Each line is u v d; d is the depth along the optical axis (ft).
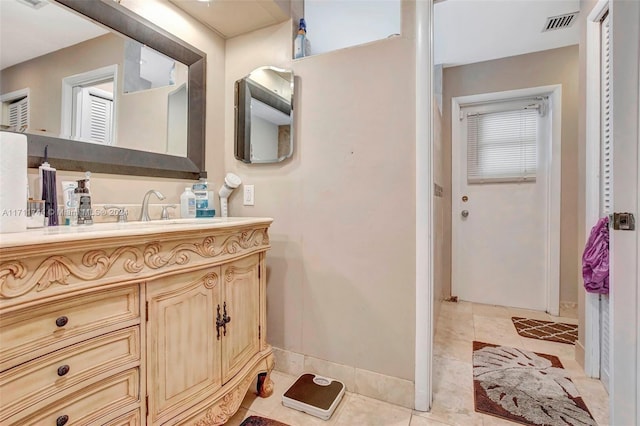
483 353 6.72
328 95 5.50
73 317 2.63
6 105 3.53
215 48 6.26
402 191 4.94
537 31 8.13
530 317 8.95
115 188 4.54
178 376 3.50
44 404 2.42
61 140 3.93
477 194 10.25
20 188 2.88
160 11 5.15
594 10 5.51
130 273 2.97
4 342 2.23
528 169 9.68
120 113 4.59
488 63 9.85
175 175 5.43
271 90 5.98
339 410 4.82
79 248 2.57
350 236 5.34
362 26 7.19
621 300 3.67
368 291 5.21
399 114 4.95
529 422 4.52
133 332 3.06
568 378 5.68
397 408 4.87
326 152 5.53
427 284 4.81
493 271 10.06
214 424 3.85
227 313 4.21
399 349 4.98
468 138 10.37
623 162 3.66
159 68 5.14
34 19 3.76
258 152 6.13
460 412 4.77
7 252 2.14
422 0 4.78
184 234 3.43
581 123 6.13
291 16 5.85
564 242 9.06
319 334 5.63
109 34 4.44
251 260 4.83
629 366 3.60
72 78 4.07
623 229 3.65
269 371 5.16
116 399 2.93
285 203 5.93
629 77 3.60
